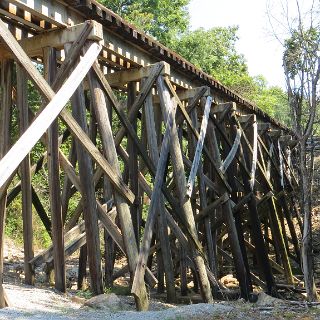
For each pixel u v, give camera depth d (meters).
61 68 5.80
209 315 5.15
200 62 24.73
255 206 9.89
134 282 5.77
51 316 4.73
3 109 6.07
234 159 10.21
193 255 7.21
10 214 13.61
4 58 6.05
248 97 28.30
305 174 7.92
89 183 5.93
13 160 4.36
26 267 6.38
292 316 5.24
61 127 11.82
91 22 5.79
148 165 6.84
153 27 23.12
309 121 7.71
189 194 7.25
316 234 15.09
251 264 12.54
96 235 5.96
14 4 5.24
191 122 8.00
